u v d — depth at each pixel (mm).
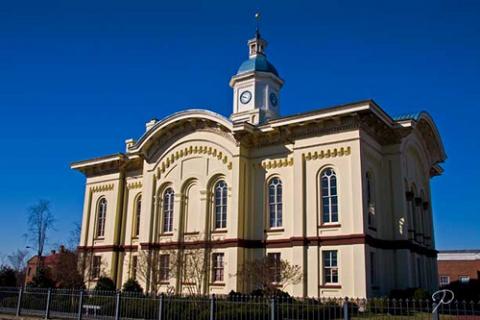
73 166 44156
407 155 33312
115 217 40656
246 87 40875
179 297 21625
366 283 26188
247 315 18672
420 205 34781
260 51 42469
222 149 33719
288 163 31438
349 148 28641
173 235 34812
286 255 29984
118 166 41906
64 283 39656
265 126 32094
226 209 33031
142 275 35375
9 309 26203
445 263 60719
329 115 28953
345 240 27484
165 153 37125
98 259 41000
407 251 29359
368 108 27609
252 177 32906
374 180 30172
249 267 29234
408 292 27156
